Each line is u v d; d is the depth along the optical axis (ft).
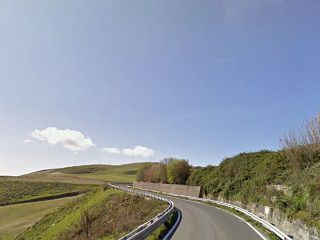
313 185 52.24
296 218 50.37
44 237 143.43
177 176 202.59
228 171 143.43
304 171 66.59
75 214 153.79
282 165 93.40
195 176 179.52
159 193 214.07
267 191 82.17
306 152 72.43
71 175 535.60
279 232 48.34
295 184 62.13
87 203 178.50
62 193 300.20
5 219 211.20
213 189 147.02
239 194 109.91
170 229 59.52
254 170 120.57
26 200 276.00
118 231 74.59
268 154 121.60
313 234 42.57
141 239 42.83
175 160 210.38
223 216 83.82
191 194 169.27
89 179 439.22
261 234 53.72
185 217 79.97
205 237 50.52
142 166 288.71
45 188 335.26
